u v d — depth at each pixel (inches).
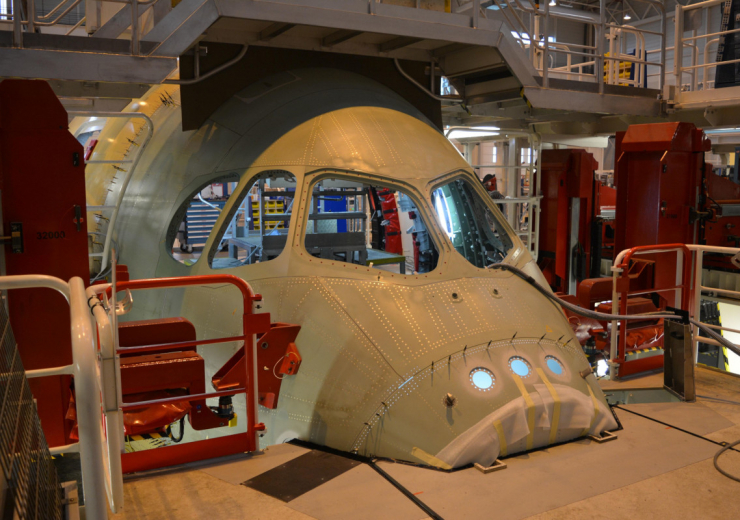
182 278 138.3
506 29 235.6
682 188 307.1
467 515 125.6
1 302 98.0
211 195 596.4
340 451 156.3
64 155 166.9
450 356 157.0
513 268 189.0
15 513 67.5
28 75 170.2
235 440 152.8
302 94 219.6
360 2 197.0
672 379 209.2
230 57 225.3
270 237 222.5
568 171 427.2
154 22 187.0
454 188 234.5
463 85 283.9
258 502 129.8
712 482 142.5
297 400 166.9
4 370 83.4
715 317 447.5
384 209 406.9
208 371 187.9
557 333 177.3
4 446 71.7
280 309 175.2
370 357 158.7
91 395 80.8
